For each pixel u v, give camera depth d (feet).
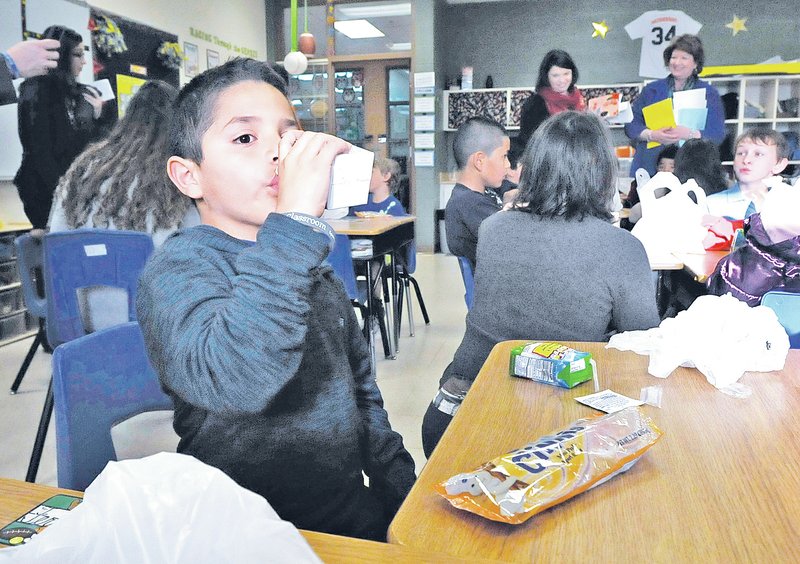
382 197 15.21
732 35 23.95
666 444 2.56
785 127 22.95
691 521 1.99
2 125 13.50
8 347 12.84
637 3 24.49
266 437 2.68
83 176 9.06
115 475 1.46
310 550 1.42
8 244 13.32
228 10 22.53
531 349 3.49
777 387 3.22
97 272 8.08
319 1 25.30
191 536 1.39
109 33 16.38
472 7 25.75
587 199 4.57
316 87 26.32
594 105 23.27
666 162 14.33
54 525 1.41
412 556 1.75
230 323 2.09
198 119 2.55
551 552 1.84
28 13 13.92
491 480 2.07
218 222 2.70
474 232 7.97
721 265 5.79
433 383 10.52
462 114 25.27
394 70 25.76
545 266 4.56
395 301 12.53
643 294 4.51
